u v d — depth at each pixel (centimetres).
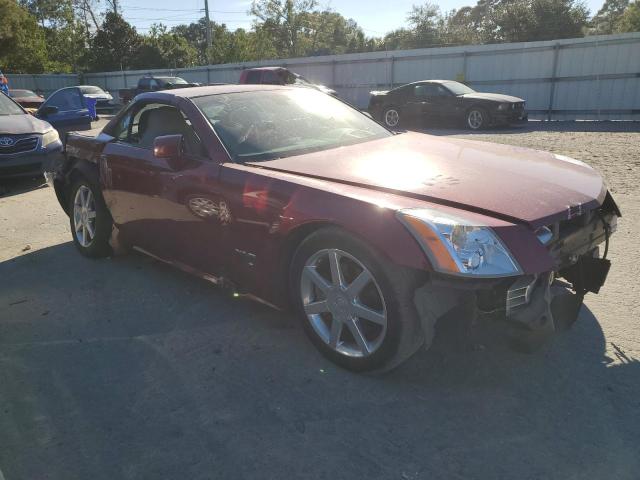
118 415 251
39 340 327
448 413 242
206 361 295
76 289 404
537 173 296
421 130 1518
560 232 262
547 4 4069
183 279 414
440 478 204
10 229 586
